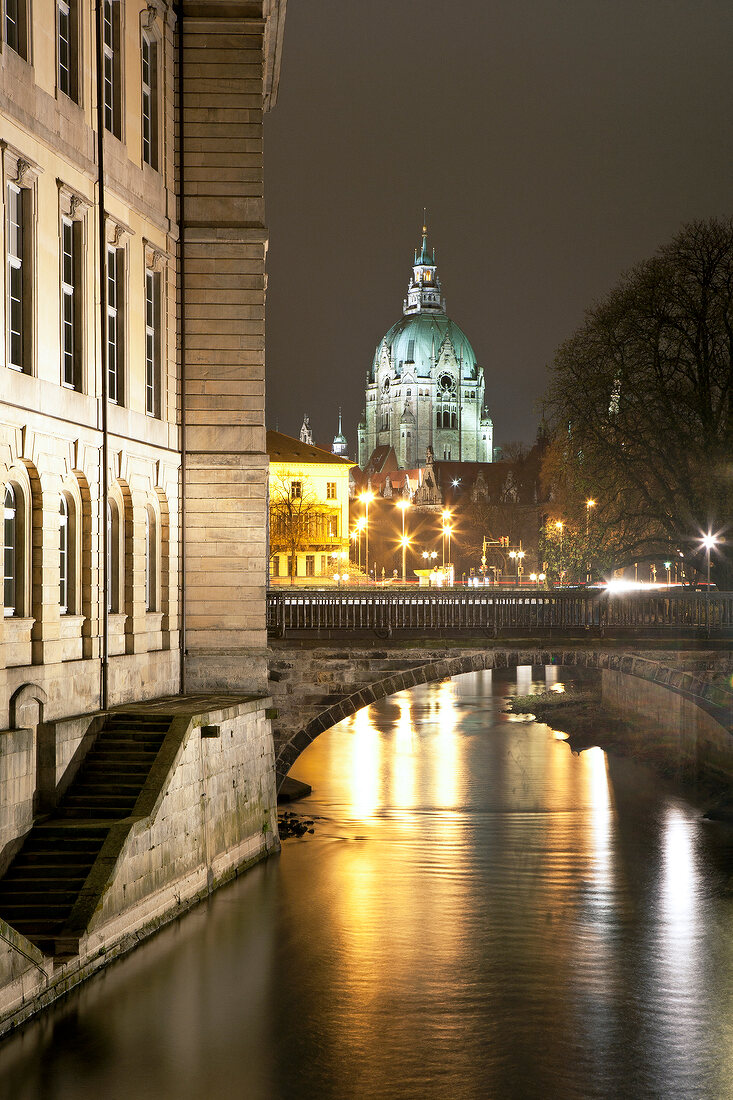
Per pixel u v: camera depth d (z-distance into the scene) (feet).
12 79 85.05
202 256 119.34
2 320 83.97
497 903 103.30
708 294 163.63
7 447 84.38
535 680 351.87
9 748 81.41
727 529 160.45
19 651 87.40
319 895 103.04
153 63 115.85
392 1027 75.31
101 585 101.50
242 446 119.24
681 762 169.89
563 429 171.63
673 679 138.10
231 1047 71.51
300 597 138.92
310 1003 78.69
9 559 87.61
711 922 98.37
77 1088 65.92
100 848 84.43
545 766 181.68
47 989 74.69
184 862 95.96
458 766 181.57
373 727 234.38
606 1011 78.64
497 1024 76.28
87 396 98.43
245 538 118.83
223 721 104.58
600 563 169.48
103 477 100.94
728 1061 71.00
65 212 95.25
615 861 119.03
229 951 87.40
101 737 97.66
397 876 111.65
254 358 119.24
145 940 87.61
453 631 139.85
